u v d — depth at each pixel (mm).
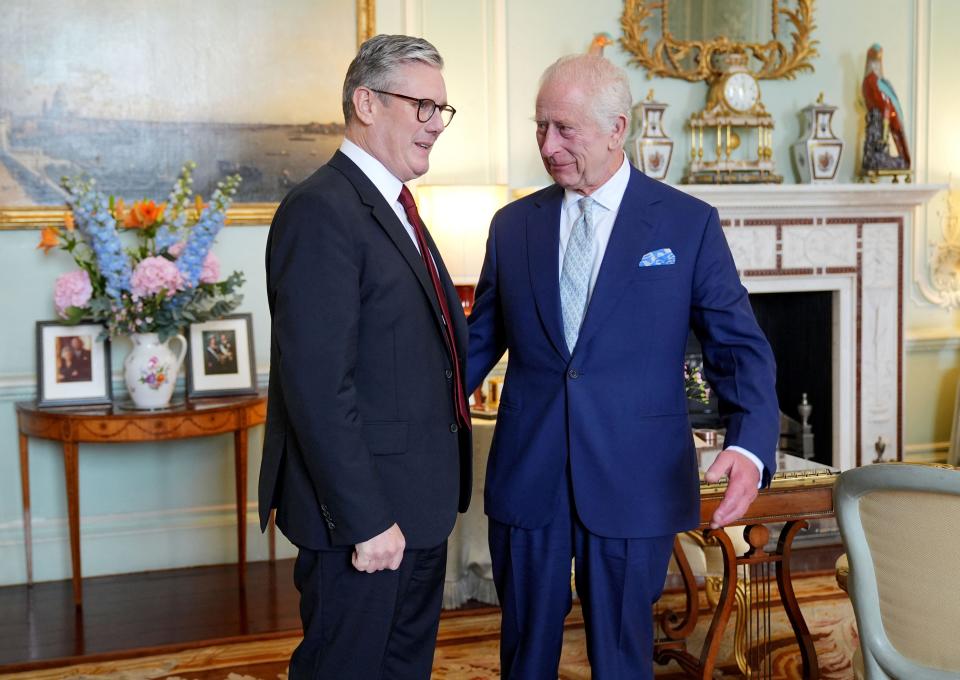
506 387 2393
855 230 5230
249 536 4699
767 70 5211
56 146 4324
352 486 1924
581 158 2234
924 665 2055
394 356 2064
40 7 4266
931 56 5465
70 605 4070
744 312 2250
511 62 4945
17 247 4328
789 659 3320
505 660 2369
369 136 2115
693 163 5070
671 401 2266
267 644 3604
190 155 4484
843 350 5273
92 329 4281
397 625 2189
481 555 3900
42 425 4004
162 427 3963
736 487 2090
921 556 2004
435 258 2273
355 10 4629
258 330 4652
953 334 5551
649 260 2242
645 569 2232
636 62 5078
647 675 2270
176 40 4434
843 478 2117
